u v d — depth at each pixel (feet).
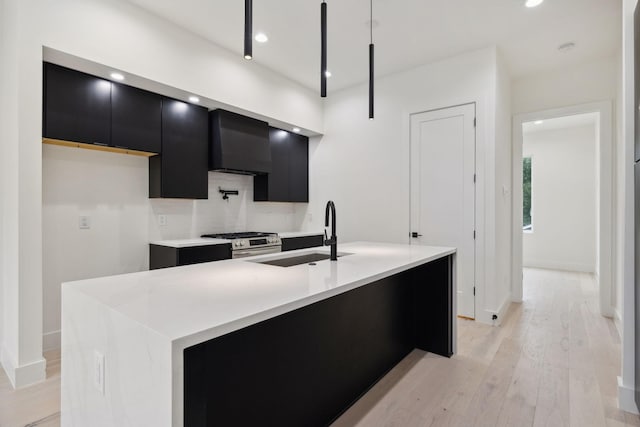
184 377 3.11
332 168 15.46
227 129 11.93
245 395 4.54
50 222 8.95
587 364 8.25
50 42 7.48
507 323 11.28
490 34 10.48
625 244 6.40
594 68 12.37
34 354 7.32
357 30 10.24
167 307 3.64
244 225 14.34
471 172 11.57
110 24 8.46
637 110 5.87
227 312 3.48
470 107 11.59
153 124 10.16
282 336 5.09
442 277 8.74
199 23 9.82
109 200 10.09
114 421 3.51
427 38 10.69
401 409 6.42
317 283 4.86
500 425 5.95
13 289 7.39
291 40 10.82
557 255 21.50
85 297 4.08
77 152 9.44
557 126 20.79
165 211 11.48
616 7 9.07
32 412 6.28
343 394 6.40
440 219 12.25
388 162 13.58
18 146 7.07
